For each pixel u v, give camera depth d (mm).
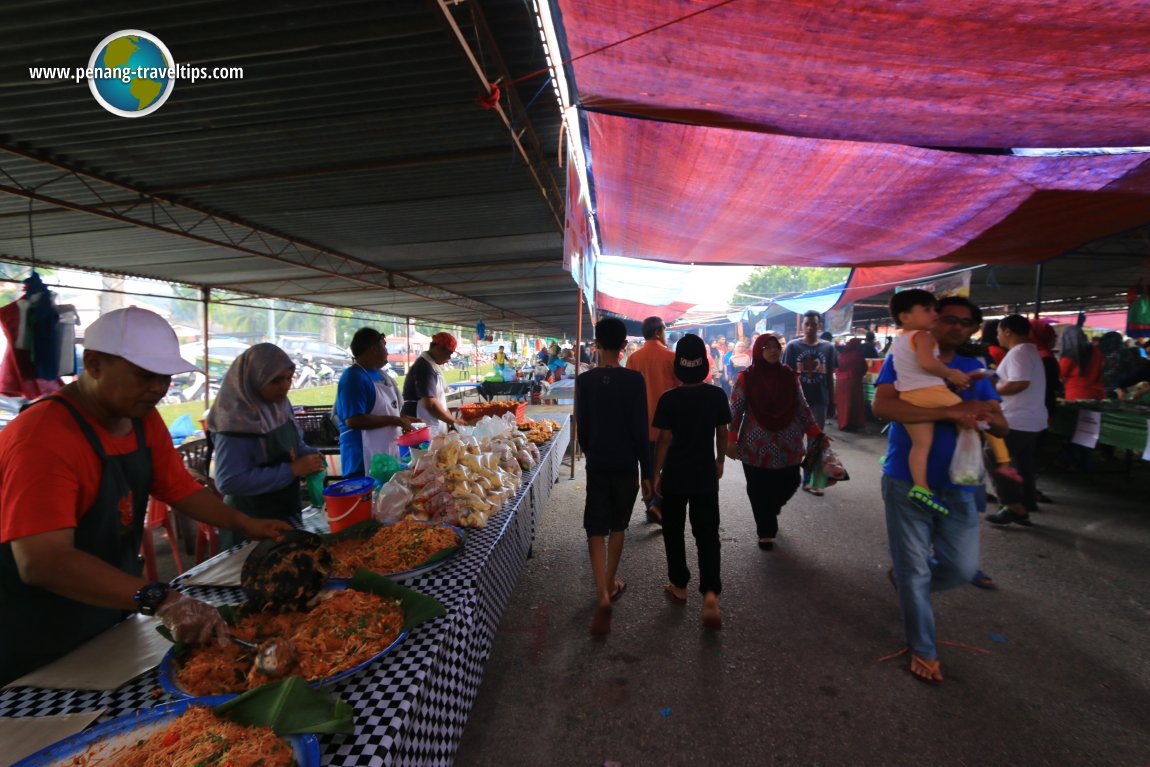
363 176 5523
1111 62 2381
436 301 17594
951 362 2574
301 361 27141
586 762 2049
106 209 6289
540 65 3488
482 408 5582
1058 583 3490
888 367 2586
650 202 5492
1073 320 20797
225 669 1153
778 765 2010
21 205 5898
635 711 2326
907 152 3615
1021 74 2551
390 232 7922
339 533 1939
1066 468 6781
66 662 1239
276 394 2256
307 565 1396
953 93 2781
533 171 5223
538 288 14773
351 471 3660
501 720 2289
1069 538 4316
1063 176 3889
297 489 2469
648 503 3309
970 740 2113
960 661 2639
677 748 2107
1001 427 2328
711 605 2932
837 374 10188
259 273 11055
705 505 3012
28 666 1353
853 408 9977
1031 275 12008
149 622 1444
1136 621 3000
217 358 25234
